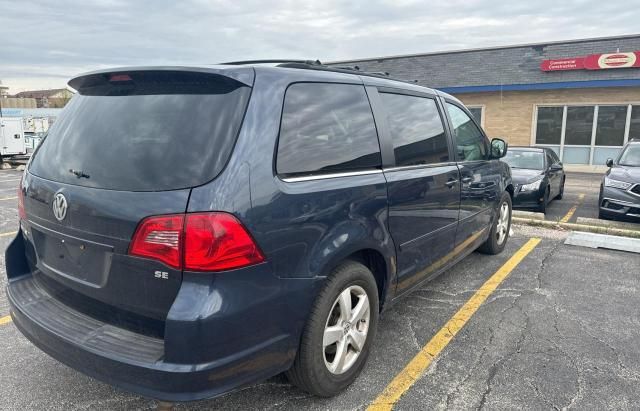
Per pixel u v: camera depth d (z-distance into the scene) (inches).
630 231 269.3
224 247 81.6
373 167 120.3
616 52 668.7
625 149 356.2
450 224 159.0
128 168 89.3
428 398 111.7
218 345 82.1
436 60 810.2
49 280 106.5
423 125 148.6
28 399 111.0
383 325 150.6
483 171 188.9
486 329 147.9
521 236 266.7
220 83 92.4
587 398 111.3
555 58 713.0
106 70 100.8
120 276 88.1
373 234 114.7
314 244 97.8
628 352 133.3
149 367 80.5
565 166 735.7
